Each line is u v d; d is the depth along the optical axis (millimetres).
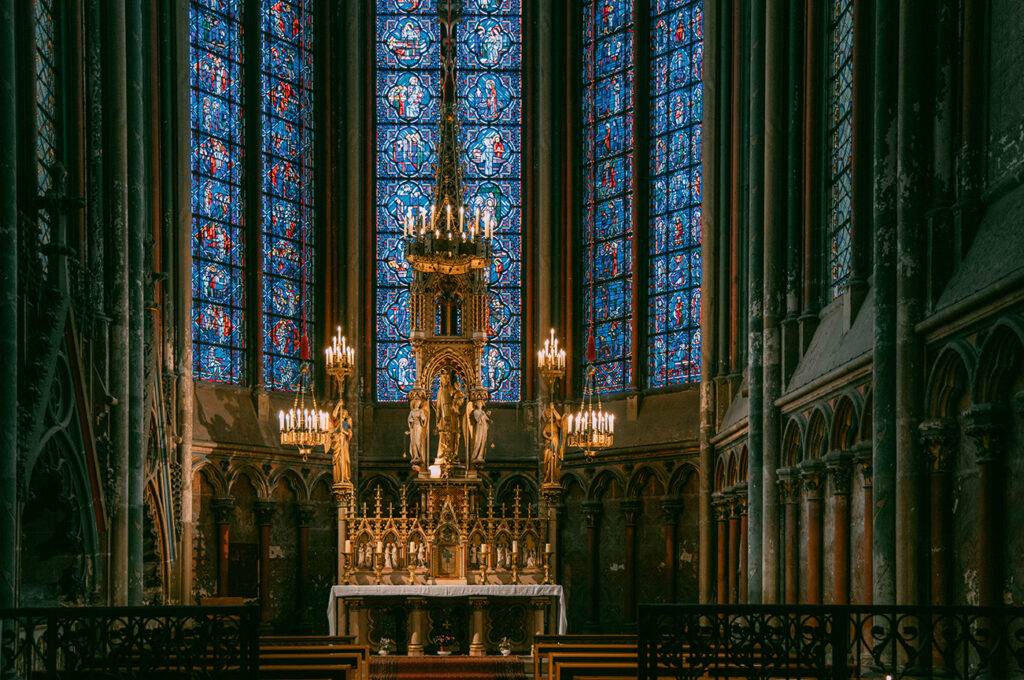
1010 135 12492
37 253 16016
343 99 28391
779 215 20281
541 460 27625
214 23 25953
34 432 15102
